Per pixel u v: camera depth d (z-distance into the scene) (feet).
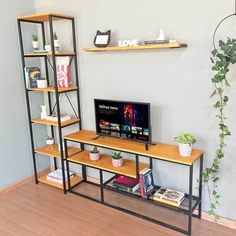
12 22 9.26
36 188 9.94
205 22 6.88
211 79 6.75
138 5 7.74
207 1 6.75
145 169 8.16
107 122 8.41
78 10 8.92
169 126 8.06
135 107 7.68
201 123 7.52
